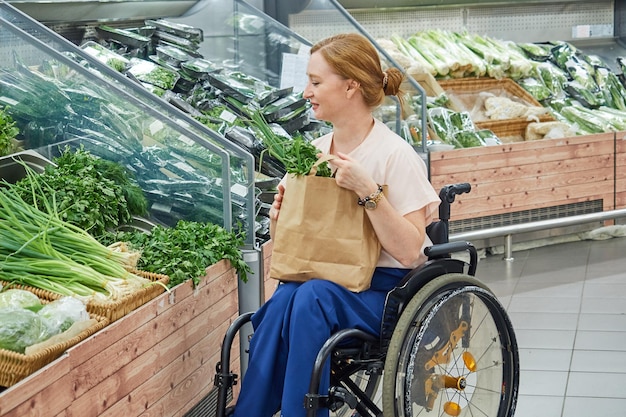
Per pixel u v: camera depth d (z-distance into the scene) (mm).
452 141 6109
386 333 2820
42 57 3740
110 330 2760
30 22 3816
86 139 3758
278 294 2883
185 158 3668
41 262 2986
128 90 3699
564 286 5441
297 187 2875
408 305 2801
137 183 3725
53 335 2637
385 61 5582
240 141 4312
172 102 4641
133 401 2916
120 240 3424
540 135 6633
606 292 5289
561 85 7480
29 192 3346
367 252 2863
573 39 8219
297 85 5320
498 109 6793
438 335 2943
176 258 3281
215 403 3520
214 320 3465
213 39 5480
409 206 2932
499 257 6184
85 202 3377
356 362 2857
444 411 3037
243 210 3699
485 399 3168
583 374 4070
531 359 4277
